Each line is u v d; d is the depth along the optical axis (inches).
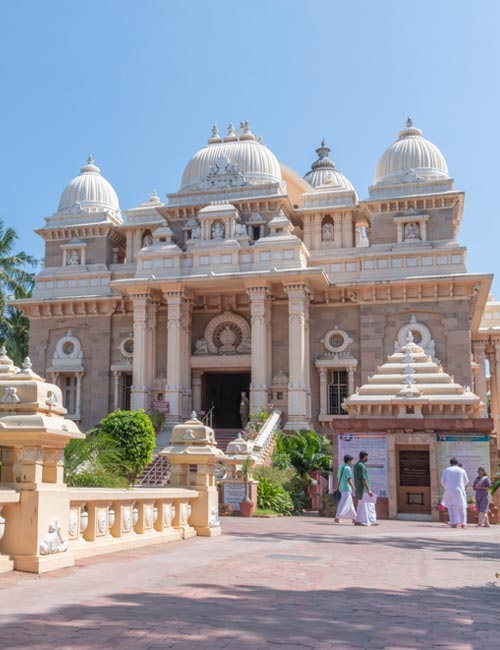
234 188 1600.6
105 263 1704.0
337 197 1614.2
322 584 349.1
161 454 591.2
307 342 1423.5
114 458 689.6
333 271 1520.7
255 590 323.6
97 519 430.3
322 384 1486.2
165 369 1523.1
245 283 1405.0
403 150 1587.1
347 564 429.7
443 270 1450.5
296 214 1611.7
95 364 1626.5
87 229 1716.3
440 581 377.4
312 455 1195.9
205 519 577.9
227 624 252.7
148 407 1451.8
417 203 1523.1
